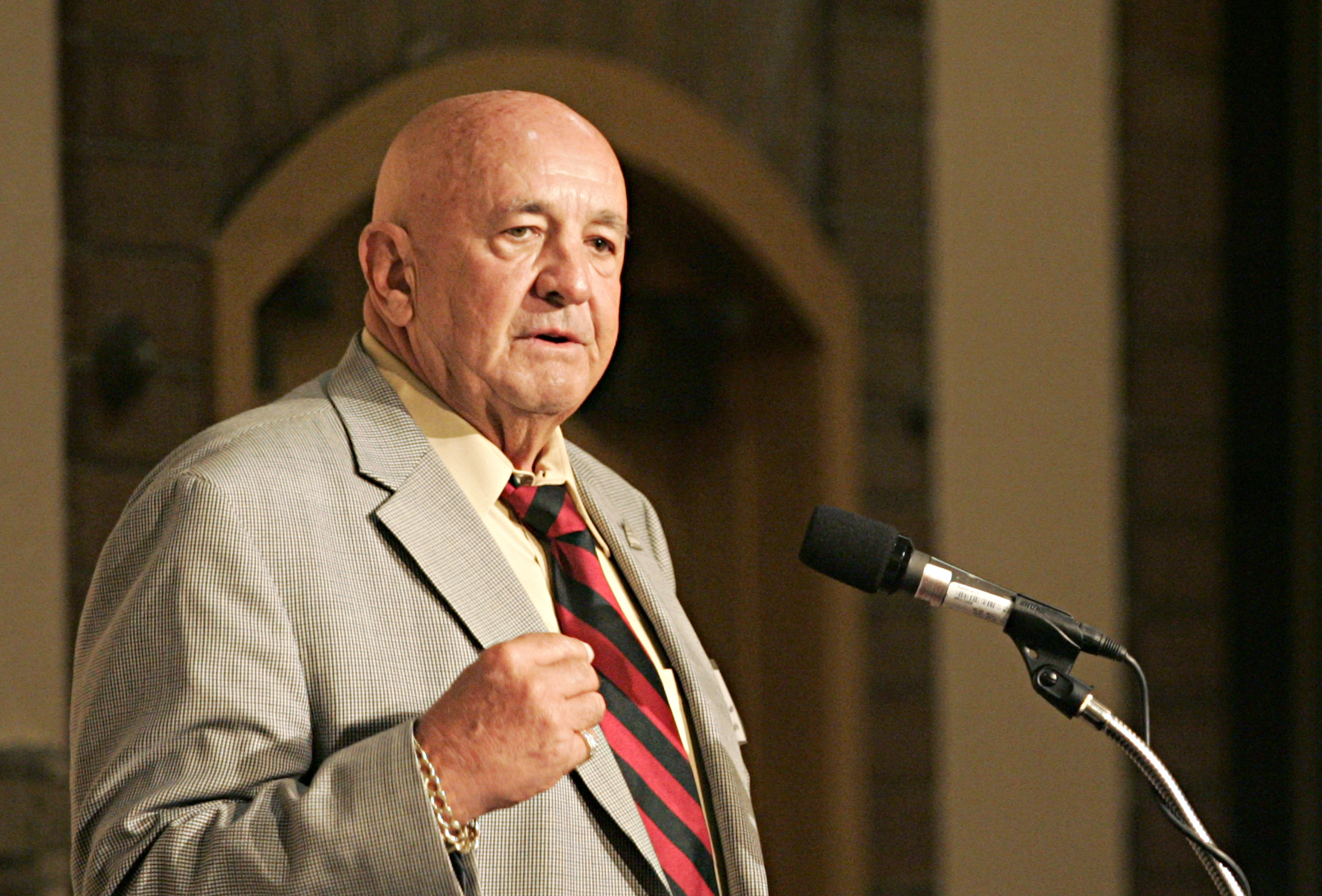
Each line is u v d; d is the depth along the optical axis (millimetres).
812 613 15234
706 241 15156
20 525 11594
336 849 4309
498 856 4793
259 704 4594
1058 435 16312
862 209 15492
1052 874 15820
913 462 15562
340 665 4773
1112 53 16875
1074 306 16500
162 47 12398
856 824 14953
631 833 5031
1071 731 16047
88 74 12125
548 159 5422
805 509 15336
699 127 14391
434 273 5422
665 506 15859
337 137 12781
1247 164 17375
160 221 12273
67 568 11773
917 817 15273
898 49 15742
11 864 11203
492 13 13789
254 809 4453
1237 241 17359
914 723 15383
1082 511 16375
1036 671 5371
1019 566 16016
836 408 15172
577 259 5422
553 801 4941
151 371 12070
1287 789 16984
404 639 4922
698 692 5785
